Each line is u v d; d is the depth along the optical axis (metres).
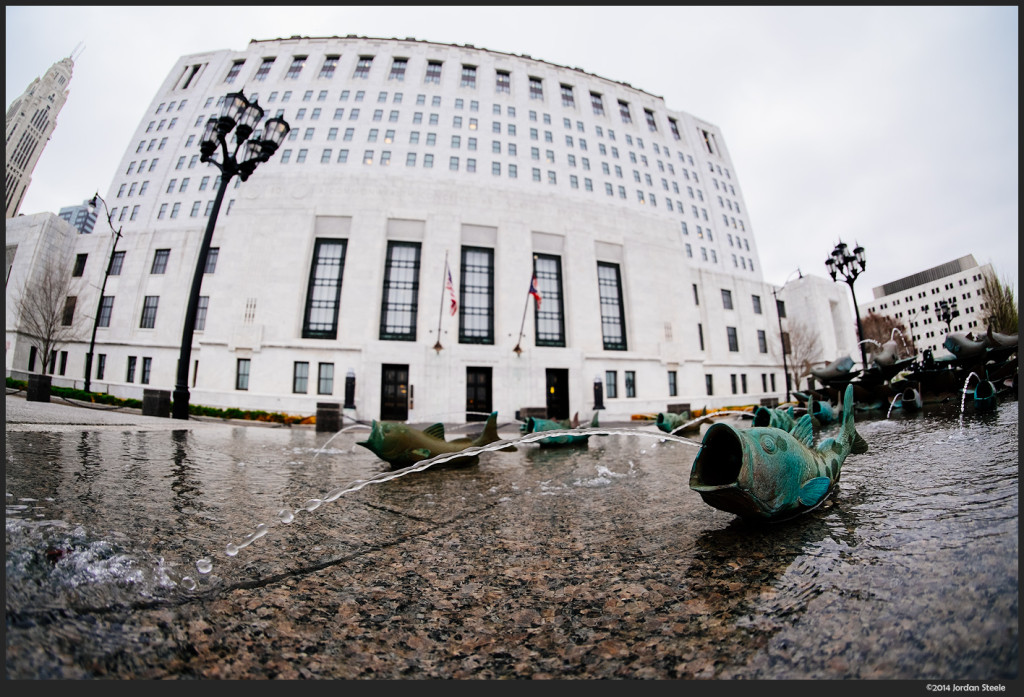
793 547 2.05
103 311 31.55
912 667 1.12
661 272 30.67
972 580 1.49
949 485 2.79
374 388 22.77
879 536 2.05
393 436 4.82
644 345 28.92
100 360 30.56
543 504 3.37
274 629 1.49
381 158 39.31
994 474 2.93
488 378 24.95
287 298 24.38
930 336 15.63
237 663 1.28
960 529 1.98
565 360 25.50
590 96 50.22
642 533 2.52
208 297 31.00
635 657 1.36
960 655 1.12
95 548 1.94
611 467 5.27
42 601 1.43
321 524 2.75
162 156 39.59
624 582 1.88
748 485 2.20
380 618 1.62
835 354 45.03
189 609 1.56
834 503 2.72
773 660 1.25
